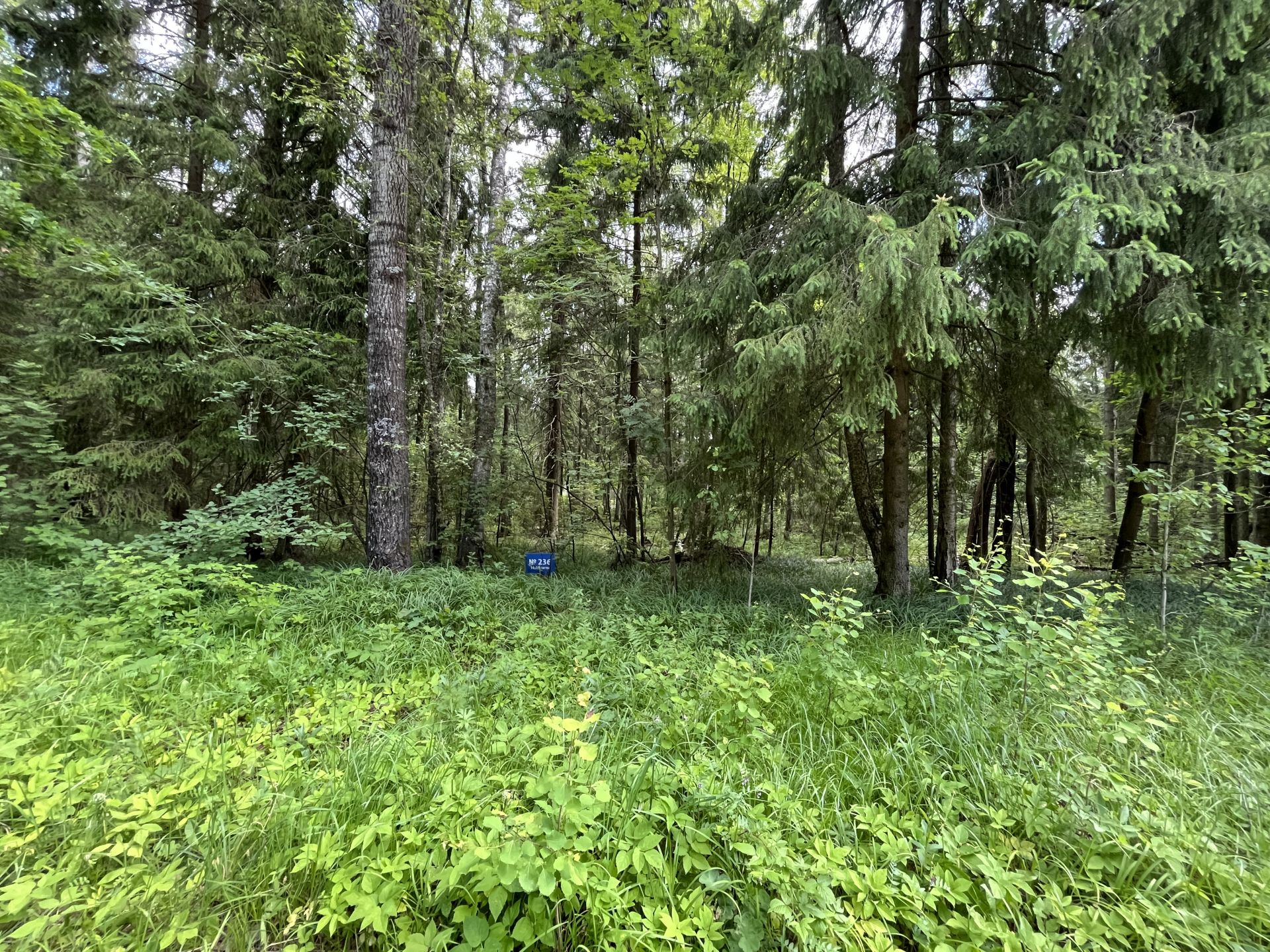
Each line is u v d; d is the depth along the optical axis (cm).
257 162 713
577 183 785
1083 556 868
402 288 639
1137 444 694
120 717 275
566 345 935
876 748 267
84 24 643
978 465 866
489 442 855
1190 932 161
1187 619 466
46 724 263
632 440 884
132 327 616
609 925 163
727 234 588
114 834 187
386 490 626
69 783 208
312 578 584
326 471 768
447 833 185
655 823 209
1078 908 165
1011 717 274
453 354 839
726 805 199
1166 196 354
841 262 431
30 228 461
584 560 951
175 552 562
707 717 298
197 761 231
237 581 459
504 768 250
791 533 1170
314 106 639
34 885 163
